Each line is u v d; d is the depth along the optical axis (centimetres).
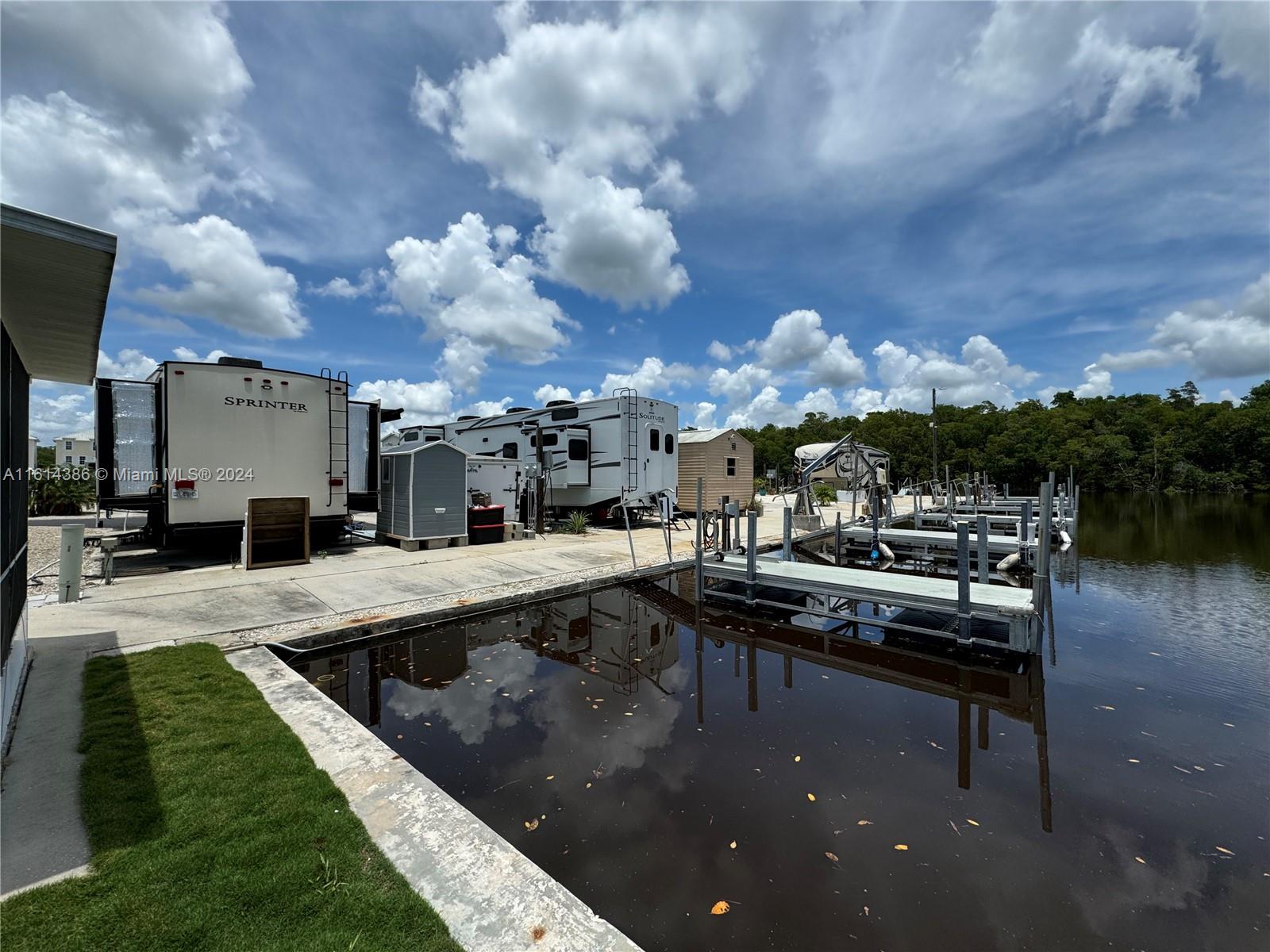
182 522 849
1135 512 2461
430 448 1091
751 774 352
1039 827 300
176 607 620
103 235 259
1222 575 992
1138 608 769
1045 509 571
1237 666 553
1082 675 530
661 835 289
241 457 900
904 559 1262
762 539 1360
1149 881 258
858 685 518
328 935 183
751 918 233
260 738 321
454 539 1132
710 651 620
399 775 296
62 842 224
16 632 379
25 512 432
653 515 1656
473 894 210
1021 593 629
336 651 571
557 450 1491
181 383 848
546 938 189
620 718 437
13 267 273
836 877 259
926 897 246
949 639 627
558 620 720
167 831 235
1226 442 4169
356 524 1500
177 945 177
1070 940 223
